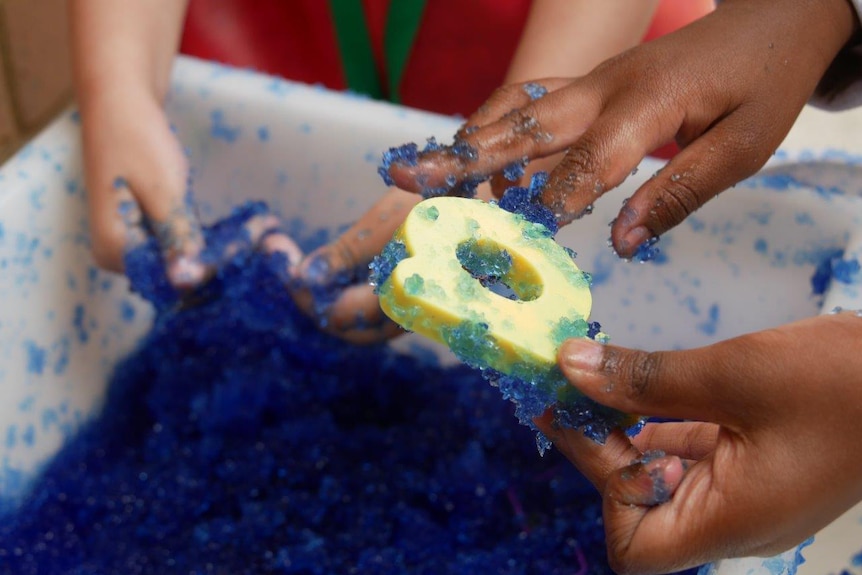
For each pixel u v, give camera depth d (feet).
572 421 1.44
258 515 1.94
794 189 1.94
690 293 2.03
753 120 1.58
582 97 1.59
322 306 2.05
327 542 1.93
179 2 2.13
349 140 2.07
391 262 1.40
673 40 1.61
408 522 1.94
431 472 2.02
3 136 2.95
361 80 2.69
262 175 2.15
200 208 2.19
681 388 1.37
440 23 2.51
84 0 2.03
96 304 2.07
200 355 2.15
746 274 1.98
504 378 1.39
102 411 2.10
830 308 1.85
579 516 1.95
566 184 1.53
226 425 2.06
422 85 2.67
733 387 1.37
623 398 1.37
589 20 2.05
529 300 1.44
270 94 2.08
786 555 1.63
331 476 2.00
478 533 1.95
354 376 2.13
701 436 1.57
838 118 3.01
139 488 1.99
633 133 1.54
